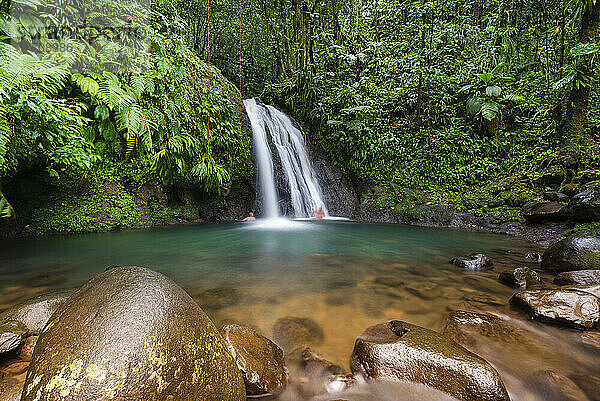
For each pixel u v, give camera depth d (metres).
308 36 10.14
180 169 5.75
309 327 2.11
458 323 2.08
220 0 9.05
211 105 6.58
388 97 8.79
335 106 8.95
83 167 4.14
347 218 8.28
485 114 7.32
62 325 1.16
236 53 11.84
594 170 5.82
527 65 8.99
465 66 8.61
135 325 1.11
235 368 1.33
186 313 1.27
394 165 8.22
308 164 9.15
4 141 2.71
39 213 5.50
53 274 3.30
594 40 5.93
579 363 1.69
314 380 1.57
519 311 2.30
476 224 6.49
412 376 1.48
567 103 6.63
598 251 2.97
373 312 2.35
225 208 8.07
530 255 3.97
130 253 4.35
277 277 3.23
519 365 1.68
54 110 3.06
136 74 4.15
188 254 4.32
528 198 6.36
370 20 9.38
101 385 0.97
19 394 1.33
